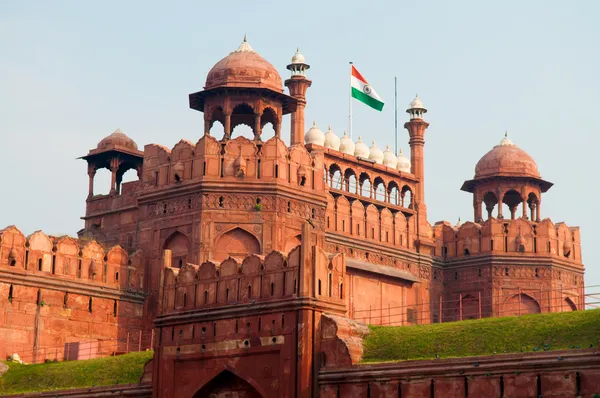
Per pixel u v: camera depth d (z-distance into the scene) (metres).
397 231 42.94
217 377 27.83
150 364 29.62
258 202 36.53
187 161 37.25
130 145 42.28
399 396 24.70
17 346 34.56
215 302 28.38
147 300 37.62
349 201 41.94
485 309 43.25
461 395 23.67
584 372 22.11
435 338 26.36
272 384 26.69
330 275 27.36
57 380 32.25
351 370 25.70
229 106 38.19
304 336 26.34
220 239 36.31
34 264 35.44
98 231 40.81
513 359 23.08
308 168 37.97
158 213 37.81
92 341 36.06
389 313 41.50
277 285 27.19
